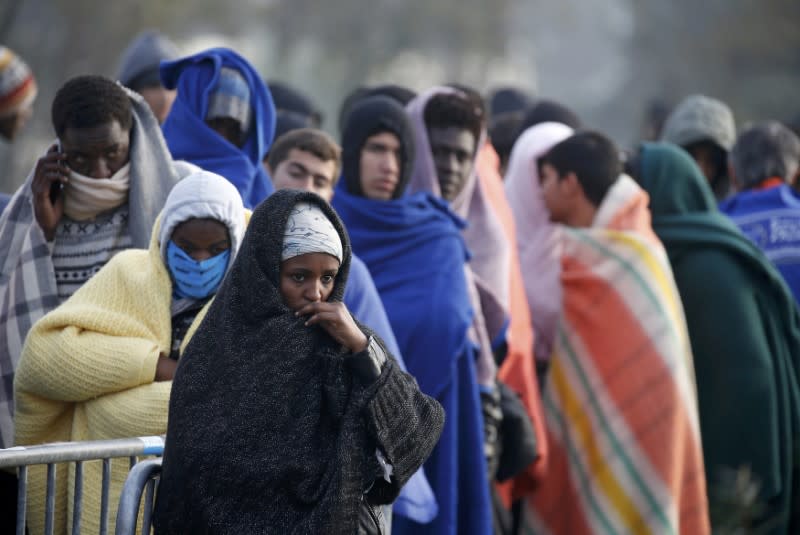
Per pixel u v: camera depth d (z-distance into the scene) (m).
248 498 8.63
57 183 12.00
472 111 17.30
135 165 12.01
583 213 18.33
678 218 19.08
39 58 61.03
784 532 18.23
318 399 8.79
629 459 17.19
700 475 17.33
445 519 14.78
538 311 18.23
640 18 108.75
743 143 21.64
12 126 19.33
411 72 103.12
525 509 17.72
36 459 9.23
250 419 8.64
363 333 9.00
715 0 104.56
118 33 63.47
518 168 19.08
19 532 9.34
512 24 114.56
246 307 8.80
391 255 15.83
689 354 17.81
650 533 16.92
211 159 13.64
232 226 10.62
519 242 18.78
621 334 17.55
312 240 8.85
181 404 8.74
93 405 10.70
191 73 14.08
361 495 8.70
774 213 20.80
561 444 17.72
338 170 15.43
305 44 98.38
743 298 18.45
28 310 11.77
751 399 18.09
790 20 100.56
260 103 14.23
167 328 10.73
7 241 11.96
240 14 86.69
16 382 10.84
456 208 17.28
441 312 15.37
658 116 27.19
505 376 16.86
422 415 9.11
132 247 11.98
